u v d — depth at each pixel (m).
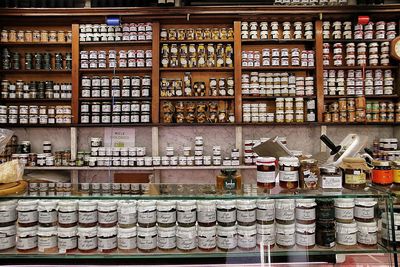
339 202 1.25
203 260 1.25
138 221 1.24
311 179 1.33
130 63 3.25
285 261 1.24
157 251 1.23
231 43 3.33
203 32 3.28
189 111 3.26
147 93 3.24
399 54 3.18
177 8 3.14
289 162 1.33
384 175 1.45
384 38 3.26
